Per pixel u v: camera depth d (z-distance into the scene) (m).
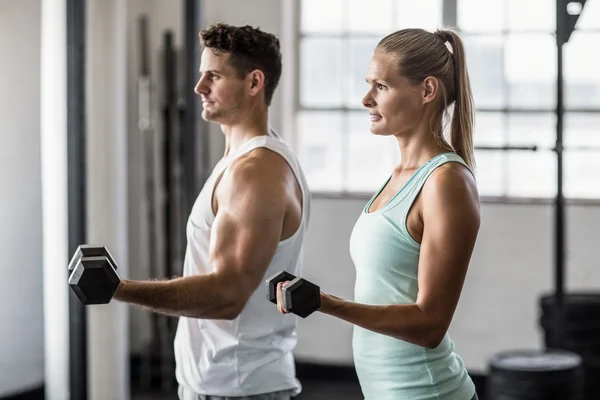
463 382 2.12
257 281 2.40
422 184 2.01
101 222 5.75
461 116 2.11
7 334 5.66
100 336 5.79
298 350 7.19
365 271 2.11
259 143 2.51
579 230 6.71
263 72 2.58
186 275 2.60
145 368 7.12
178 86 7.10
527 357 5.05
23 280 5.70
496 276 6.84
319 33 7.28
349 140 7.27
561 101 4.96
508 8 6.92
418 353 2.06
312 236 7.12
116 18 5.75
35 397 5.79
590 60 6.84
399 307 1.91
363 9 7.22
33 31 5.62
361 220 2.14
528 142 6.92
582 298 6.24
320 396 6.79
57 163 5.61
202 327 2.54
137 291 2.23
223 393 2.53
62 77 5.55
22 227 5.68
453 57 2.11
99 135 5.71
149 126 7.10
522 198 6.91
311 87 7.31
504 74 6.95
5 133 5.61
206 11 7.13
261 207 2.40
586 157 6.86
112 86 5.75
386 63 2.06
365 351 2.14
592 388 6.11
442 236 1.94
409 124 2.09
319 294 1.81
